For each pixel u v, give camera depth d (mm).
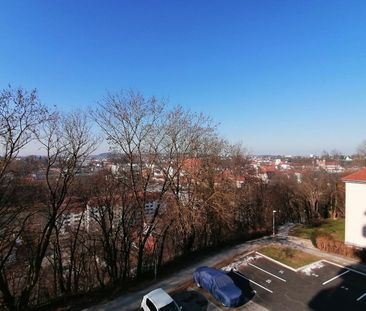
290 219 53062
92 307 17781
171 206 23312
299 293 19391
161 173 23891
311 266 23984
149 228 23172
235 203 29938
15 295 20625
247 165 41531
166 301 15883
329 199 54844
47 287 23328
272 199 46812
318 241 28703
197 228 28312
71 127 30672
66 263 25938
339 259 25469
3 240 17328
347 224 28719
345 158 114500
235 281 21344
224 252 28156
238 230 37438
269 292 19594
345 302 18203
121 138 22219
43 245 19656
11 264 20297
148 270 24203
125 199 23844
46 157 19656
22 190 18594
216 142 28797
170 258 27547
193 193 25656
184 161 24969
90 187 24078
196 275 20438
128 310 17328
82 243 24344
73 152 20609
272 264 24656
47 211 20078
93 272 25875
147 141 23094
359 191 27828
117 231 24328
